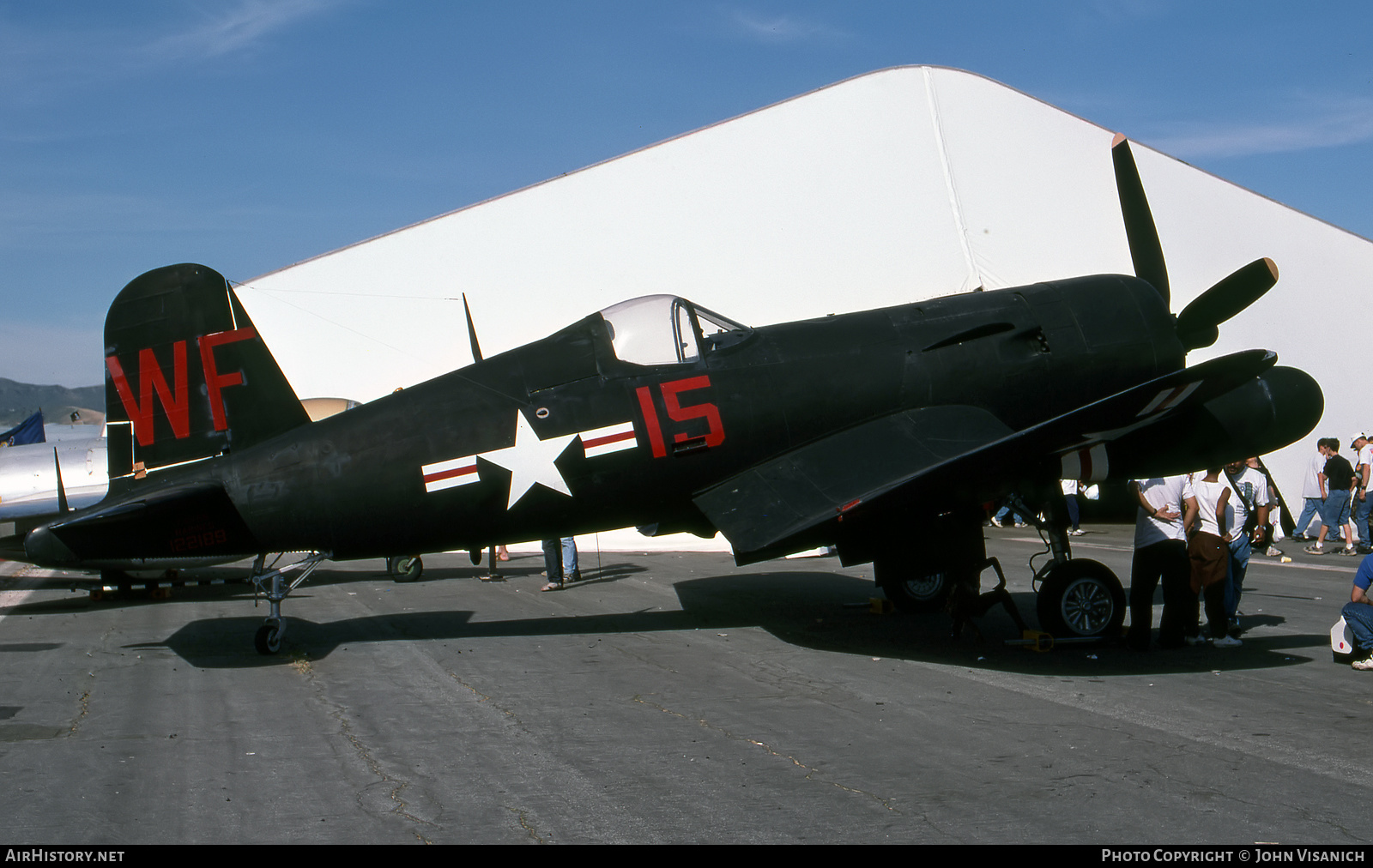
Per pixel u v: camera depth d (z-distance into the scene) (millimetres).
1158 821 3652
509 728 5059
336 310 16812
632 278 16516
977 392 7602
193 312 7613
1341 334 16969
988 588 10453
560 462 7180
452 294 16688
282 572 7289
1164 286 9008
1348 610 6449
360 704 5598
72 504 12078
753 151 16656
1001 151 17078
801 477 7113
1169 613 7008
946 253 16875
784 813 3773
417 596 10508
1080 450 7414
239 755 4609
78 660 6961
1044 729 4961
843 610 9102
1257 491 8750
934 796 3953
